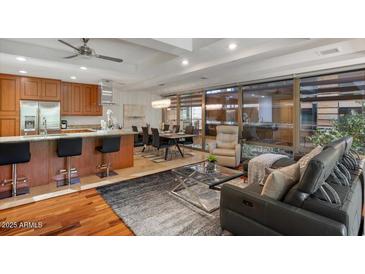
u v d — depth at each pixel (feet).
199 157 18.83
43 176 11.10
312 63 11.48
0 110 16.31
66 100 20.29
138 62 15.98
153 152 21.07
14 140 9.24
